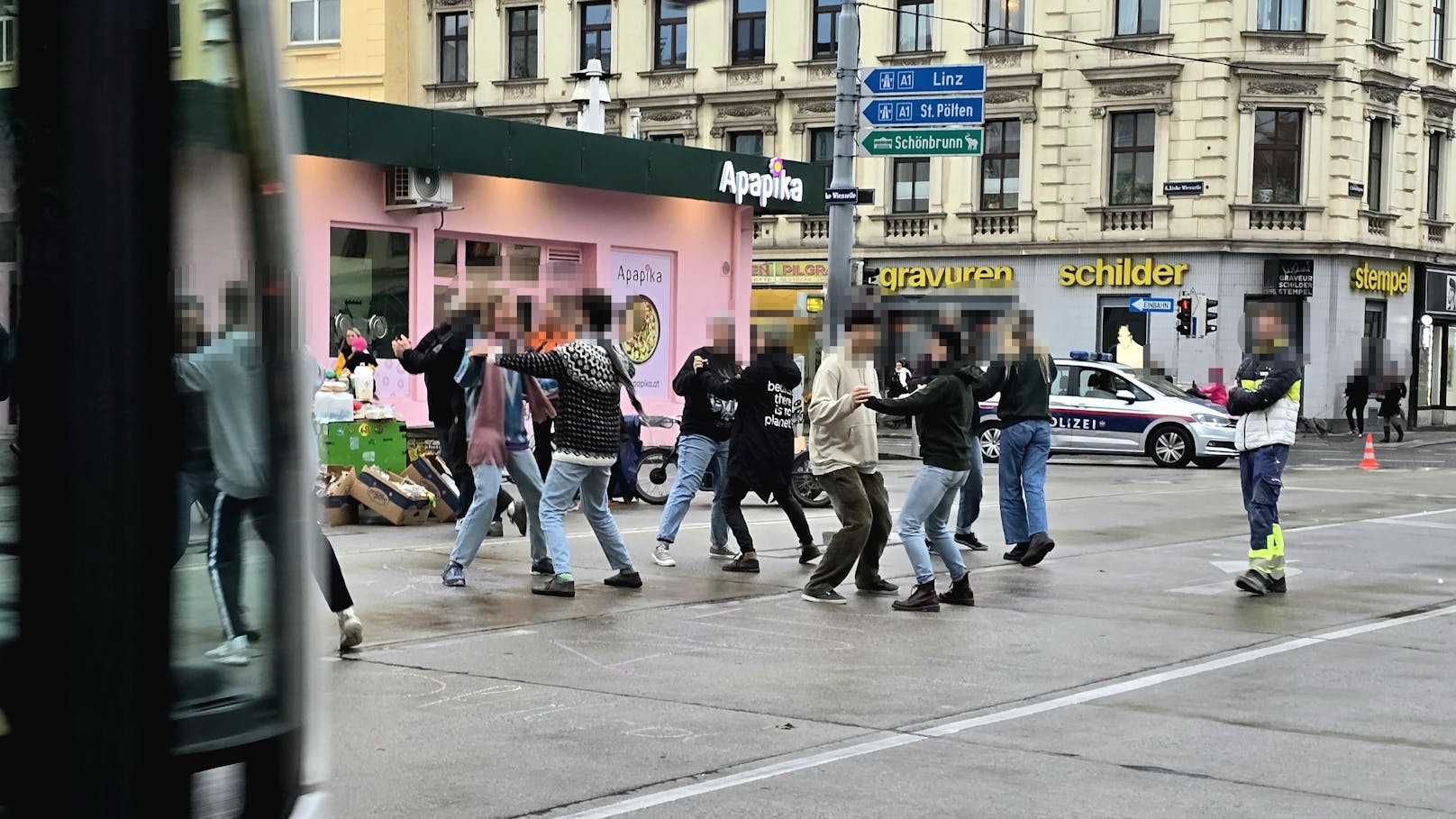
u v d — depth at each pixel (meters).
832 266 14.31
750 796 5.74
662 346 21.20
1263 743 6.61
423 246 18.17
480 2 42.84
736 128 40.94
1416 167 40.53
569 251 20.00
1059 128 38.62
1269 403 10.80
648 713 7.02
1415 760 6.35
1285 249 37.59
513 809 5.52
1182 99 37.59
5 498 2.21
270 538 2.45
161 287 2.25
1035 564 12.17
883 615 9.74
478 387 10.35
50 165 2.20
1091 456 29.44
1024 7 38.81
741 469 11.45
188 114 2.31
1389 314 40.12
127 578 2.21
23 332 2.21
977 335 9.92
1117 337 38.50
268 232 2.46
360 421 14.69
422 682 7.53
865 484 10.47
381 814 5.42
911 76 14.17
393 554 11.90
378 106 16.83
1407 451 33.12
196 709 2.33
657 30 41.69
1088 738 6.67
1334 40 37.66
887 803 5.66
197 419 2.33
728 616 9.58
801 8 40.16
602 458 10.20
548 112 42.28
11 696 2.20
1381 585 11.37
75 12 2.20
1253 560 10.91
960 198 39.66
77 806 2.20
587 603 9.91
